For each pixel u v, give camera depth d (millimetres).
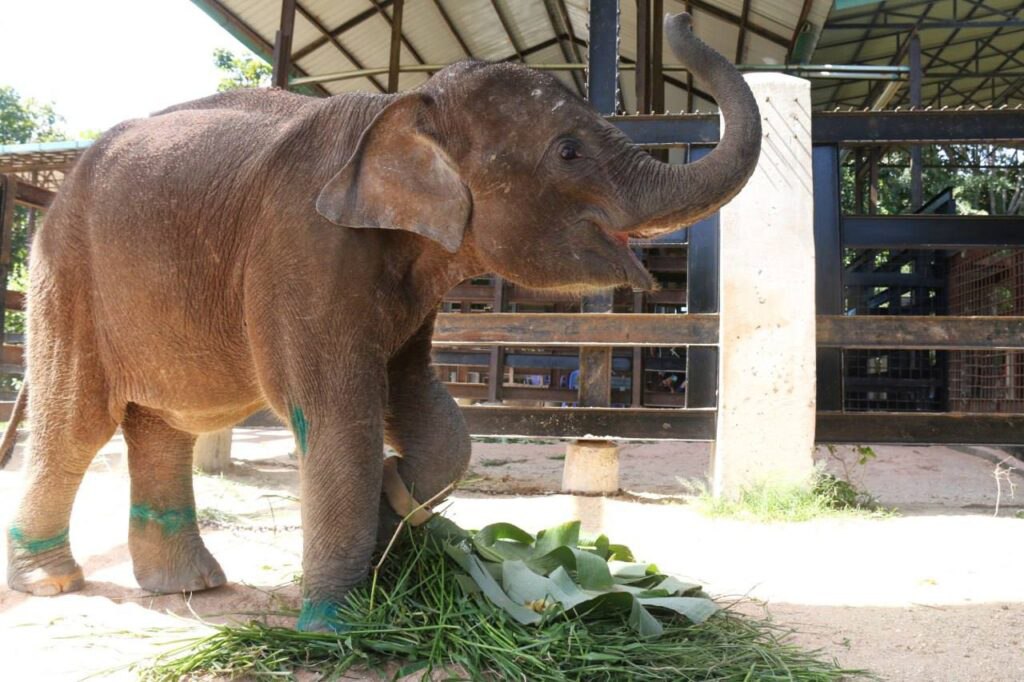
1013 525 5738
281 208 3191
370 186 3031
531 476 8031
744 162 2891
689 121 6828
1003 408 9695
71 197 3695
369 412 3107
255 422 7426
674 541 5195
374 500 3125
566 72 16688
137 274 3447
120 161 3596
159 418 3861
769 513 5914
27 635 3234
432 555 3334
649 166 3002
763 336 6422
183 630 3223
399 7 12617
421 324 3547
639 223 2939
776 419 6379
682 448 10672
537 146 3029
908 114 6684
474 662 2811
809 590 4168
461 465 3514
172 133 3574
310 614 3049
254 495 6309
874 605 3918
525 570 3299
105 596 3773
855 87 16547
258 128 3459
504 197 3043
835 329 6516
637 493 7070
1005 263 9875
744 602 3920
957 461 9188
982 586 4258
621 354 11312
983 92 18500
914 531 5527
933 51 15523
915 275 11789
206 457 7328
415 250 3268
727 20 12453
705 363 6707
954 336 6391
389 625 2984
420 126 3061
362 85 16156
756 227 6477
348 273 3088
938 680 2951
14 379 9828
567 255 3035
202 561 3904
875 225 8492
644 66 10664
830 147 6793
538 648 2848
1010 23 12656
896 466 8773
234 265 3318
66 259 3648
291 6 10250
